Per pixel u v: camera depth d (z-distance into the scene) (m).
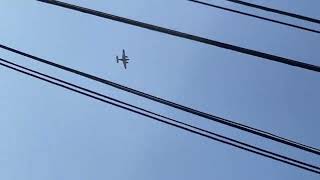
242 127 11.18
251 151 11.31
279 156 11.16
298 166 11.09
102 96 12.12
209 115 11.37
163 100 11.61
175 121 11.77
